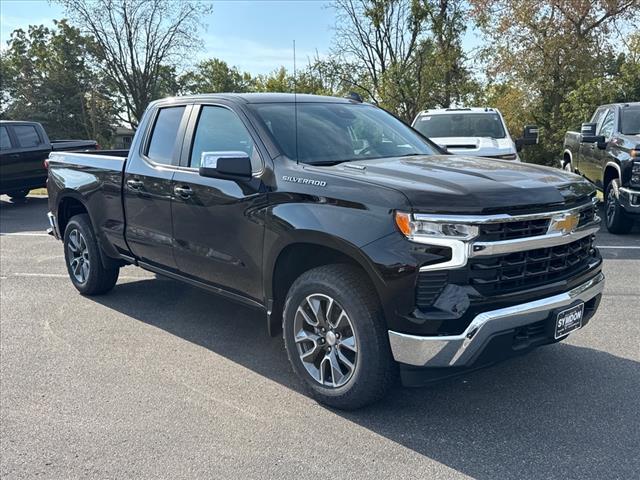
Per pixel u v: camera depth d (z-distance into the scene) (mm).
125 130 46125
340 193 3494
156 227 4965
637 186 8547
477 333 3109
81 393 3947
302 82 27656
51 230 6641
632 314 5312
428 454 3160
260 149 4098
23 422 3572
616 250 8078
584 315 3801
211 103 4664
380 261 3225
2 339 4973
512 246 3201
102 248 5801
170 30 37656
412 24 25125
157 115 5195
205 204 4387
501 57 27109
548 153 26688
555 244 3396
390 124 5035
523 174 3635
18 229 10844
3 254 8516
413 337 3170
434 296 3162
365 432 3402
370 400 3521
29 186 14039
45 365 4418
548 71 26141
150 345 4816
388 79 25031
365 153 4348
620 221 9008
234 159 3854
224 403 3791
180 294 6285
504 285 3275
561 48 25688
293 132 4223
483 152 9539
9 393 3957
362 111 5008
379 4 27156
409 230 3172
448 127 10969
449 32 24922
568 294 3459
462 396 3816
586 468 2996
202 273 4625
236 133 4355
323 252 3762
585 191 3705
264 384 4070
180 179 4641
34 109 46531
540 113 26875
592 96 23266
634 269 6965
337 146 4270
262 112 4344
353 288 3432
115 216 5449
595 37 26375
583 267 3744
